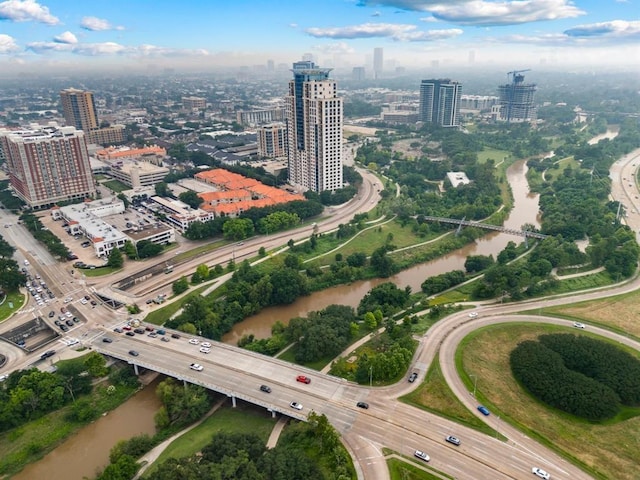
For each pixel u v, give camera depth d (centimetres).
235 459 17600
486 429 19812
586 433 19738
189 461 17675
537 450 18788
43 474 19800
